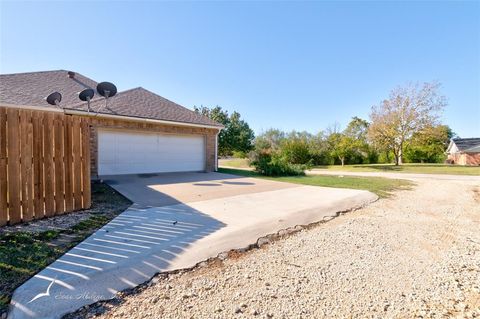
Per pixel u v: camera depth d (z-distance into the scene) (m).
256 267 3.22
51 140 4.82
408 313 2.40
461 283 3.01
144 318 2.17
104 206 5.82
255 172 15.22
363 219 5.68
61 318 2.11
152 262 3.13
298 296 2.61
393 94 26.12
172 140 13.31
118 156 11.45
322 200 7.23
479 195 9.25
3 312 2.14
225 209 5.92
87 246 3.53
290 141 26.67
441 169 21.02
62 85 13.43
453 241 4.43
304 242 4.16
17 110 4.35
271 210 5.93
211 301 2.46
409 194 9.10
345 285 2.88
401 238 4.52
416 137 25.77
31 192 4.53
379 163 30.66
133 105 12.80
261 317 2.25
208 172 14.34
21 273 2.75
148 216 5.11
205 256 3.41
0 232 3.95
